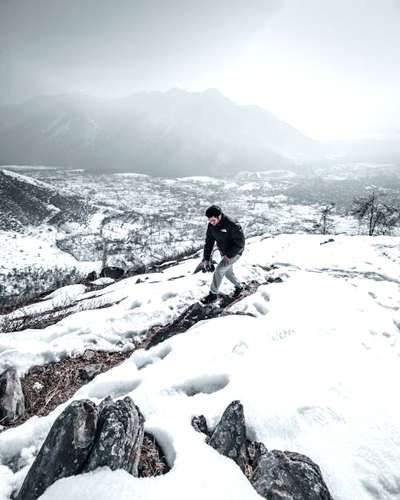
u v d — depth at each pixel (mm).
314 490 2037
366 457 2361
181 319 5191
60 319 6215
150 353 4141
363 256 10109
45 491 1935
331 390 3121
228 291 6617
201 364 3590
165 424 2623
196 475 2057
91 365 4188
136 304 6242
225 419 2582
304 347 3977
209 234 5465
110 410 2352
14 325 5891
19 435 2740
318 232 52188
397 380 3410
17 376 3590
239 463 2305
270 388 3100
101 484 1882
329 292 6230
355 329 4668
